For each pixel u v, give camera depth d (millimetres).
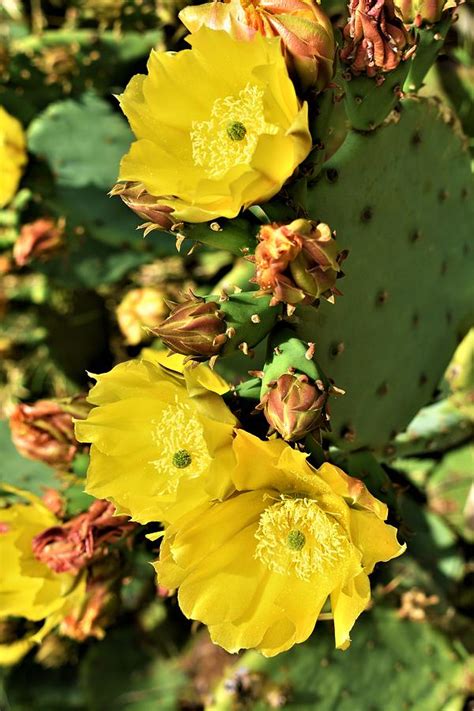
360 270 622
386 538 507
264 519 525
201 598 517
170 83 528
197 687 875
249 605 523
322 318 602
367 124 602
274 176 517
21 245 945
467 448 846
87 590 653
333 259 516
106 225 915
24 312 1076
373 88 588
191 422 534
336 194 599
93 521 620
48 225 947
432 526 850
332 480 511
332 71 534
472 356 734
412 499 858
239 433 508
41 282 1057
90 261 962
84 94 907
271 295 529
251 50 516
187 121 535
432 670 761
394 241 637
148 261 967
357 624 756
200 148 533
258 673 733
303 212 546
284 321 542
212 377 514
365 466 634
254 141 534
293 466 513
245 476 518
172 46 913
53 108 904
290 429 507
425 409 750
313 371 522
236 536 528
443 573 843
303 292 520
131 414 535
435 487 852
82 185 909
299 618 521
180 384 524
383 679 753
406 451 750
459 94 819
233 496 524
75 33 907
